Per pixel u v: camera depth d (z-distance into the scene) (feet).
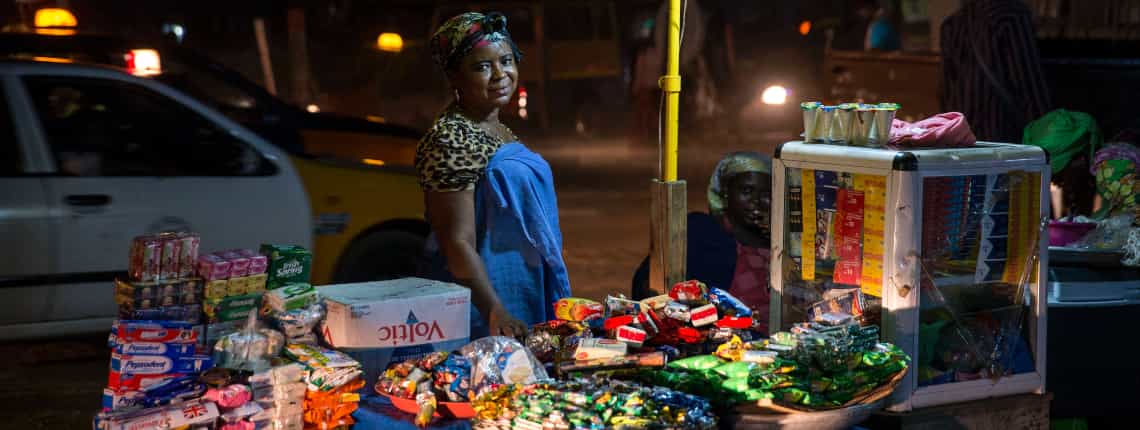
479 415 9.05
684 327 10.27
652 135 62.03
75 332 18.71
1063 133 16.17
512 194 11.40
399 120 65.62
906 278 9.75
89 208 18.57
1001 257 10.35
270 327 10.34
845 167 10.11
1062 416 12.64
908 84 35.29
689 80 64.34
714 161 55.36
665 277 12.20
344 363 9.84
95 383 18.85
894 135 10.39
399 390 9.76
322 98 63.62
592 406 8.63
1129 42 24.54
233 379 9.68
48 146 18.54
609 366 9.62
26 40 25.93
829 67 41.11
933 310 10.13
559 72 71.82
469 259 11.16
